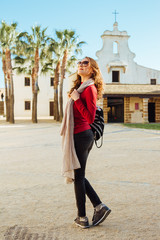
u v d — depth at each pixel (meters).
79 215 2.93
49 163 6.62
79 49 27.53
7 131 17.33
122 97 28.52
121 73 30.02
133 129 17.88
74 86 3.26
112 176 5.24
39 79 41.66
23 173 5.57
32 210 3.46
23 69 29.53
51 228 2.91
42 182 4.85
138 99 28.02
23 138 12.88
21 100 41.16
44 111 42.00
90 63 3.03
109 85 27.92
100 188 4.43
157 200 3.82
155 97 28.50
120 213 3.34
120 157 7.36
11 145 10.29
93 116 2.78
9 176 5.32
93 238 2.66
